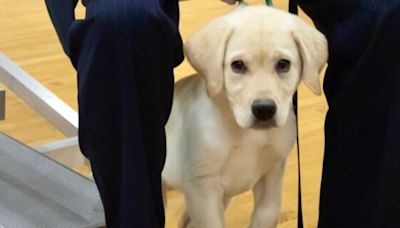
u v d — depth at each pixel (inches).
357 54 44.6
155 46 40.8
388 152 44.0
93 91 40.9
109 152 42.1
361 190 46.1
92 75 40.6
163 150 43.1
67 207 49.0
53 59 95.8
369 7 43.7
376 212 45.4
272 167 50.6
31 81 73.4
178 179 50.5
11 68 74.9
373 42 43.0
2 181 52.4
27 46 100.0
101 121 41.5
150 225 42.3
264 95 43.4
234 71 44.7
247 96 44.0
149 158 42.4
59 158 63.6
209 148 47.2
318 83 45.0
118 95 41.0
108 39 40.1
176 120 50.1
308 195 65.8
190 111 48.6
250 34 44.1
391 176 44.2
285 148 49.1
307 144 74.8
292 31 44.5
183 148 48.9
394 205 44.9
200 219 49.3
